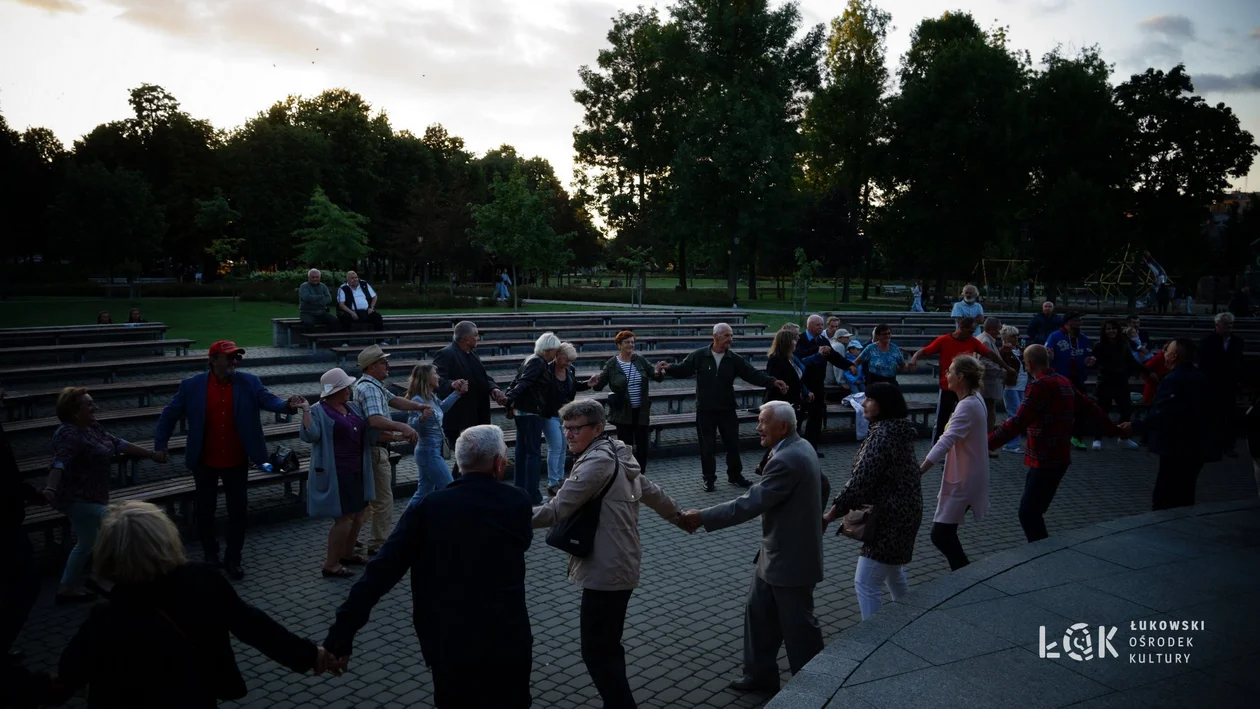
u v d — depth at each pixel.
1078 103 46.78
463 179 72.94
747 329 24.52
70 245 51.50
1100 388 13.45
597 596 4.39
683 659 5.46
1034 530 6.59
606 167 55.59
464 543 3.53
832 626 6.04
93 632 2.81
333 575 6.98
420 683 5.09
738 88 44.78
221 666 3.01
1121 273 46.00
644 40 52.97
